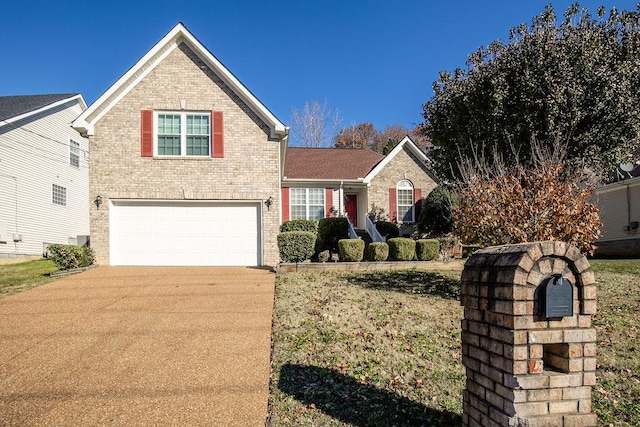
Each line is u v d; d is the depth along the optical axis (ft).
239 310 24.54
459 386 14.24
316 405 13.09
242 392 14.10
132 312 24.14
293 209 64.85
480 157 38.68
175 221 44.04
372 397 13.53
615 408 12.48
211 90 44.93
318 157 73.92
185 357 17.25
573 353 8.18
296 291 29.91
